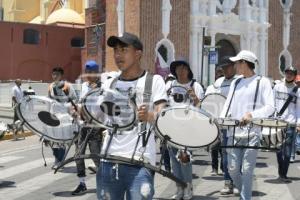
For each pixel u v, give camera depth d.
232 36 36.12
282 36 39.25
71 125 5.36
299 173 11.67
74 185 10.06
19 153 15.08
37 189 9.72
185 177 8.59
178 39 33.19
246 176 7.17
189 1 33.81
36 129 5.48
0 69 40.47
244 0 36.53
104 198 4.88
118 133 4.82
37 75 41.66
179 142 5.25
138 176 4.73
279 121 6.84
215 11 34.69
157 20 32.34
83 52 38.44
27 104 5.41
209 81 30.86
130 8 32.31
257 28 37.25
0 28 40.44
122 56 4.90
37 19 52.56
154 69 32.09
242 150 7.28
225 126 6.97
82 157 4.81
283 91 11.30
